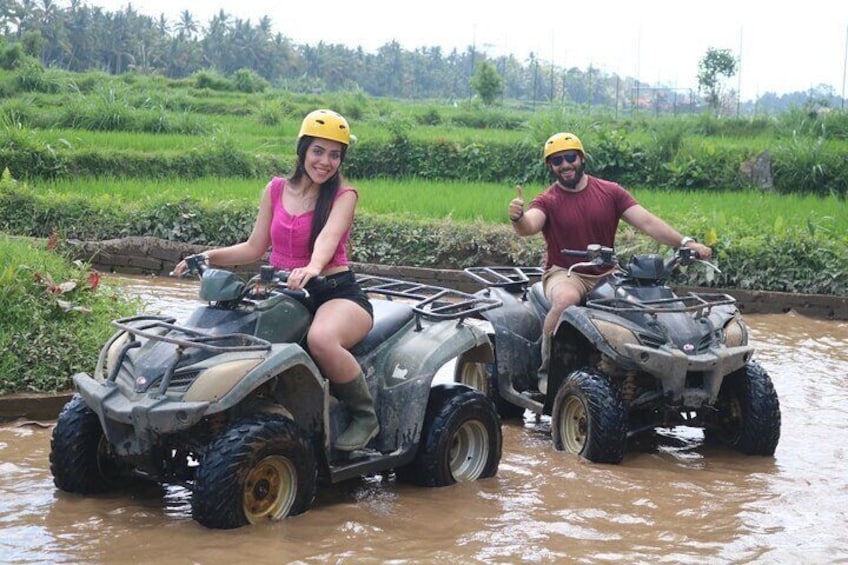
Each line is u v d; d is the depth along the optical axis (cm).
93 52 11769
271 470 496
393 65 13962
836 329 1185
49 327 743
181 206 1509
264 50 12812
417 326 584
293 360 488
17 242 970
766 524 528
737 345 662
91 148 2081
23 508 507
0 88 3603
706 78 4972
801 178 2164
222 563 443
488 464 594
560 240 727
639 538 500
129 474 539
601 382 643
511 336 742
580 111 2772
